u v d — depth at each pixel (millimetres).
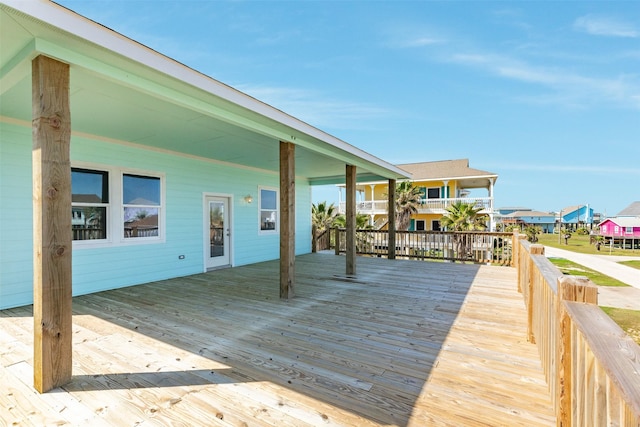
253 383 2314
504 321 3689
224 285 5691
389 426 1847
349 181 6758
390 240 9047
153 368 2537
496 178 18547
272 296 4879
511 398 2121
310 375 2434
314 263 8320
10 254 4305
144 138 5320
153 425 1855
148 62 2562
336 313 4000
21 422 1873
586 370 1250
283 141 4770
